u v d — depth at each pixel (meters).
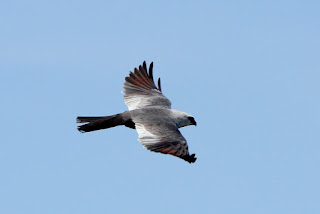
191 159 20.09
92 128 22.06
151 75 24.48
